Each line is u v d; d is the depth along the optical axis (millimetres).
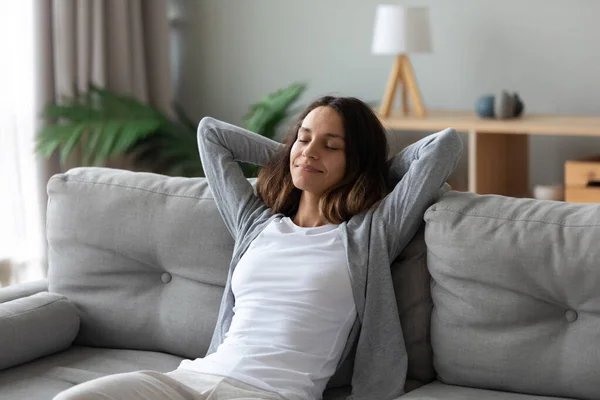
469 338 2221
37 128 4555
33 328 2514
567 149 4602
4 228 4461
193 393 2096
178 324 2562
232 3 5254
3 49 4414
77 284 2711
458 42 4766
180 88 5461
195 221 2576
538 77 4625
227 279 2477
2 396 2283
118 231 2652
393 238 2324
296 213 2518
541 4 4562
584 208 2178
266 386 2137
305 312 2258
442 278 2266
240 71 5297
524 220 2195
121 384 1982
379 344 2277
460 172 4875
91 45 4723
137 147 4879
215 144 2602
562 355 2117
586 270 2080
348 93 5059
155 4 5027
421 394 2188
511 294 2176
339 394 2303
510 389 2186
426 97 4891
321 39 5074
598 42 4480
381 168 2475
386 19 4434
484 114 4340
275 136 4809
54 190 2771
